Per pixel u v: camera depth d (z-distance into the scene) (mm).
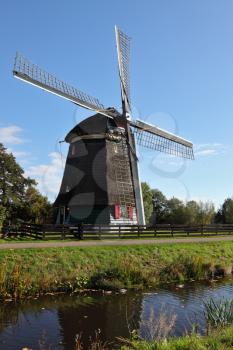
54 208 36406
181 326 13234
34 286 17812
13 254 19797
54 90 28547
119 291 18703
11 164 39312
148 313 15141
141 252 23500
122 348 9602
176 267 22188
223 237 32188
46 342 12109
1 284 16984
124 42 34781
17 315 14758
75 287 18625
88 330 13258
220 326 10070
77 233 26531
